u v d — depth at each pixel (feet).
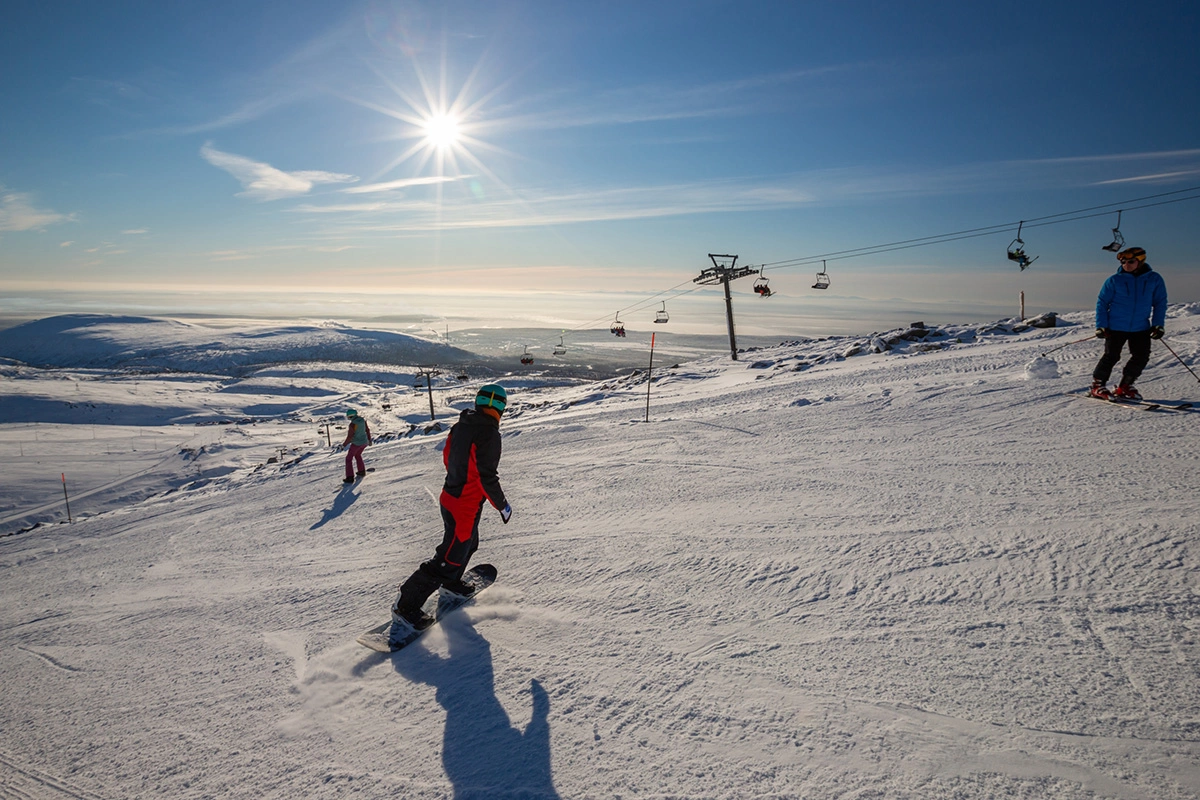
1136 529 11.59
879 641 9.28
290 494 33.47
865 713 7.71
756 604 10.93
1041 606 9.61
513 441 34.83
